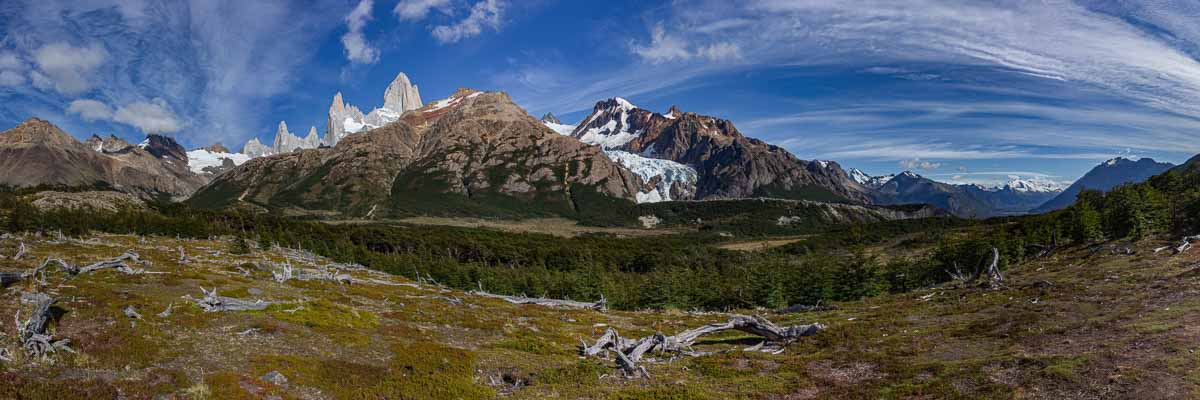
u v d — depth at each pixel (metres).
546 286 106.00
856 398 24.94
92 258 73.50
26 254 71.62
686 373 31.89
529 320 52.00
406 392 25.14
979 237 93.75
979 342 32.88
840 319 51.91
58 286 40.81
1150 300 35.66
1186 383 19.97
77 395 19.42
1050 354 26.89
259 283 56.94
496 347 37.41
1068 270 62.78
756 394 26.89
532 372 31.05
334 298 52.12
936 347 33.34
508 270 129.50
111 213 167.62
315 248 155.12
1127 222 77.25
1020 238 91.25
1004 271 76.81
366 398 23.97
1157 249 59.12
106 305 34.19
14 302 32.56
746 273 104.69
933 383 25.11
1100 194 107.69
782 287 85.44
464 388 26.61
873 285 81.12
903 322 44.00
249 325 33.62
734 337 46.22
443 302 62.12
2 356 22.06
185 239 142.50
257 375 24.59
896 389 25.33
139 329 29.12
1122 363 23.14
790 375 30.23
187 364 25.06
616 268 156.38
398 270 127.12
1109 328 29.61
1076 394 21.12
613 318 59.44
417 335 38.28
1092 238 81.75
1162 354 23.41
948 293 61.47
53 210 144.62
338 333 34.47
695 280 98.19
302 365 26.81
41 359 22.64
